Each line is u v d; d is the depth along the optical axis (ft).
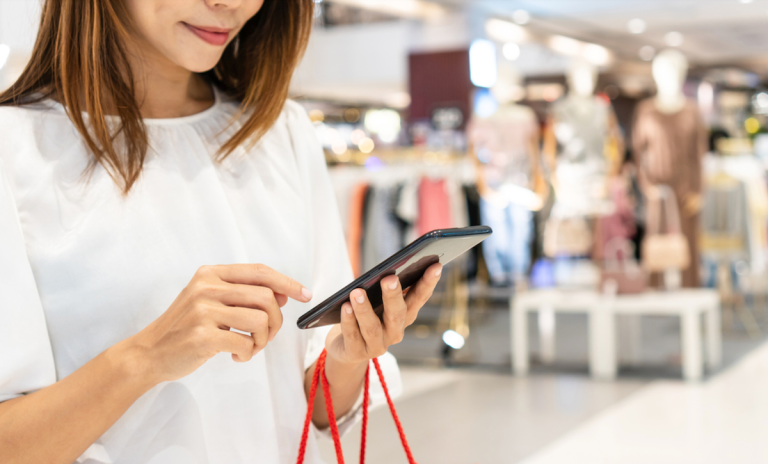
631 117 37.11
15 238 2.39
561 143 23.67
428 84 26.32
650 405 13.25
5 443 2.20
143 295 2.62
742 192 21.56
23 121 2.62
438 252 2.28
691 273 22.17
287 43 3.07
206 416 2.71
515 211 23.35
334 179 18.69
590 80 23.67
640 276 15.99
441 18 27.30
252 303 2.20
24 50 3.38
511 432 11.93
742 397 13.55
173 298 2.67
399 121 29.89
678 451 10.68
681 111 22.16
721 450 10.66
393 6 26.99
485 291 23.86
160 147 2.84
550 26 28.60
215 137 3.04
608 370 15.47
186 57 2.64
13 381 2.30
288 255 2.99
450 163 19.10
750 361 16.72
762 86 35.70
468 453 10.91
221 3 2.55
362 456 2.99
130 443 2.61
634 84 37.35
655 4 25.26
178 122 2.96
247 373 2.79
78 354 2.54
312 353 3.15
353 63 30.22
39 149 2.61
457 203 19.20
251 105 3.20
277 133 3.22
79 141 2.69
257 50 3.08
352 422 3.16
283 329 2.98
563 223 23.56
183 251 2.73
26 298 2.36
